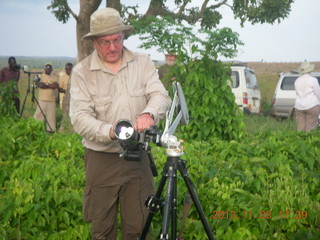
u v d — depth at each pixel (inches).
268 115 690.2
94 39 128.7
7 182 210.7
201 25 608.1
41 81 445.7
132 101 133.2
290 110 637.3
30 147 267.1
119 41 128.5
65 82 484.4
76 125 128.7
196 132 277.3
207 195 187.5
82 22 471.2
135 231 135.6
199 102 274.8
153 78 137.0
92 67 131.7
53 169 211.5
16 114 401.7
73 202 182.5
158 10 553.6
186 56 277.0
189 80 272.1
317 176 218.7
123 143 115.6
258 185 198.1
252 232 171.3
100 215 136.2
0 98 401.4
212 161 227.6
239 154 234.2
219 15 606.2
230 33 269.9
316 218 183.9
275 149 243.0
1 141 263.9
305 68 406.6
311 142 274.8
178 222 177.5
